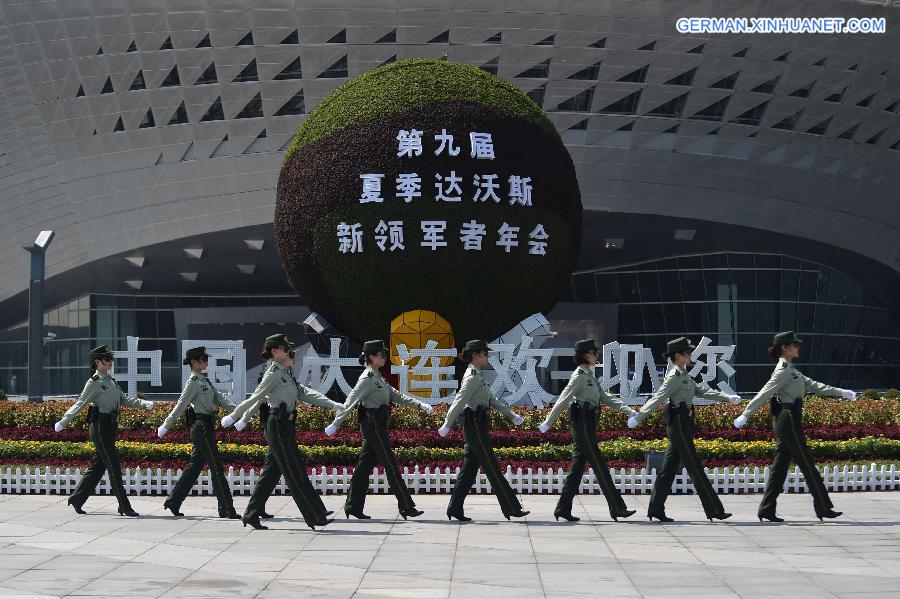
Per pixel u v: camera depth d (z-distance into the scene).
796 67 43.41
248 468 17.30
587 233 46.84
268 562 11.16
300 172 23.53
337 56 43.19
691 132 44.38
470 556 11.45
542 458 17.61
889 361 54.62
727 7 42.09
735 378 49.06
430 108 22.88
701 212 45.44
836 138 45.59
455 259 22.30
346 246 22.64
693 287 49.50
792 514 14.53
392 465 14.09
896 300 52.94
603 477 13.99
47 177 47.44
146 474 16.91
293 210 23.53
